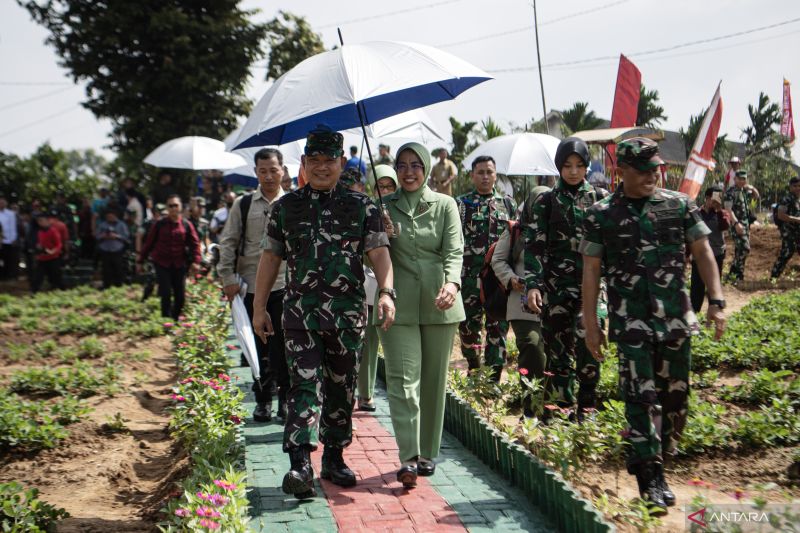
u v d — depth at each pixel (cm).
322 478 497
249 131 487
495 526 424
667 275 446
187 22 2525
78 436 714
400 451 477
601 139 1180
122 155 2953
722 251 1202
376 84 461
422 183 497
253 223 650
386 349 485
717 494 498
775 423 604
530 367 614
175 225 1261
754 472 539
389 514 437
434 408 500
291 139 562
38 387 887
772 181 2125
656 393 454
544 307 595
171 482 561
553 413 575
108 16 2488
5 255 2419
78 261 2422
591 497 469
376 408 696
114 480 604
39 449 681
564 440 495
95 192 3412
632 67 1317
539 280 576
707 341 888
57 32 2589
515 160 940
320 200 454
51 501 555
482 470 523
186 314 1298
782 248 1616
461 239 500
